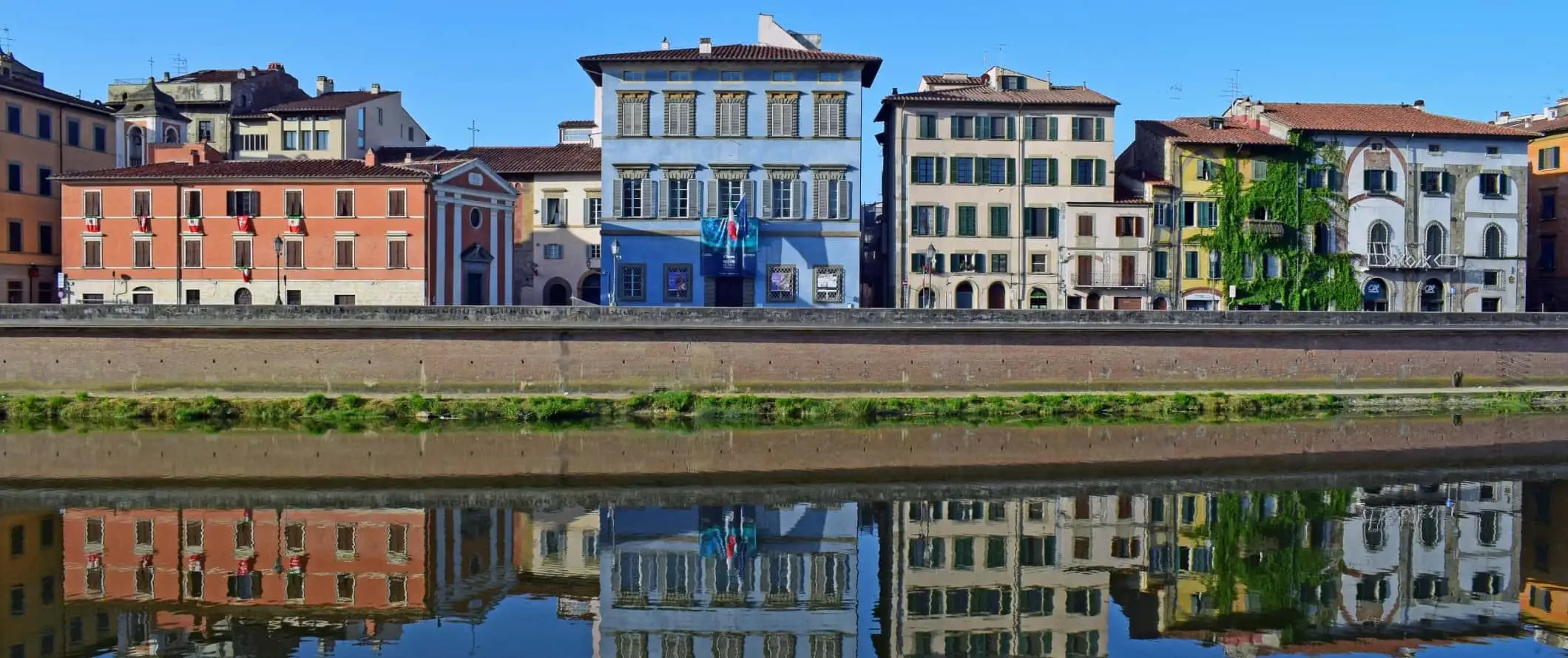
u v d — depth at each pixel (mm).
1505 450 54156
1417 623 30625
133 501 42812
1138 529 39875
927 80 88562
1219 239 83375
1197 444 54719
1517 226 87375
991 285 82250
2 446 51750
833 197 78000
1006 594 32969
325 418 58594
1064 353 64812
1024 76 85188
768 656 28016
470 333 61531
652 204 77500
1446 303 86750
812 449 52938
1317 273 85188
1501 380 69000
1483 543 38188
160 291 73000
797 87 77688
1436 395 66438
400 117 106812
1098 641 29203
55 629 29109
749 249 77062
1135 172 87438
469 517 40969
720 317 62219
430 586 33281
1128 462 50719
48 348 60438
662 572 34906
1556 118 96812
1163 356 65688
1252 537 38844
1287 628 30141
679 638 29297
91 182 73062
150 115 93438
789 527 39875
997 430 57594
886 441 54594
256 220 72688
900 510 42250
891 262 84250
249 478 46562
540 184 86750
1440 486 46375
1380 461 51531
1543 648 28672
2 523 39406
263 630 29219
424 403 59938
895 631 29922
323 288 72438
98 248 73312
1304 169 84875
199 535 38250
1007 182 82188
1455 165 86625
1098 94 83625
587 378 62031
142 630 29094
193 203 72875
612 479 46875
